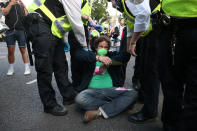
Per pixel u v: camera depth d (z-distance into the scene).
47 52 1.99
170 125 1.57
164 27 1.44
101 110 2.04
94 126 1.91
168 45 1.45
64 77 2.36
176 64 1.35
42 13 1.97
